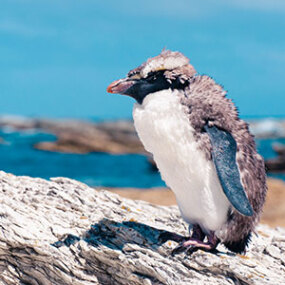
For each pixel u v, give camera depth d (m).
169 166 8.73
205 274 9.14
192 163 8.42
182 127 8.35
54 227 10.29
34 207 11.19
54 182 13.07
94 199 12.23
